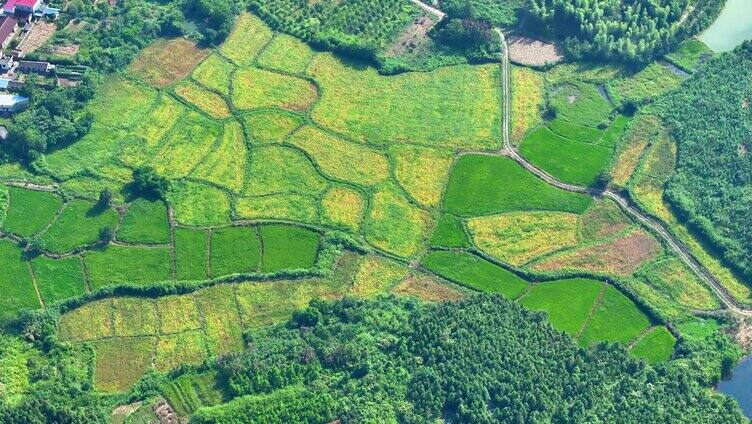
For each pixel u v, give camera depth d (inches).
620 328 7746.1
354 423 6692.9
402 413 6771.7
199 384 7091.5
